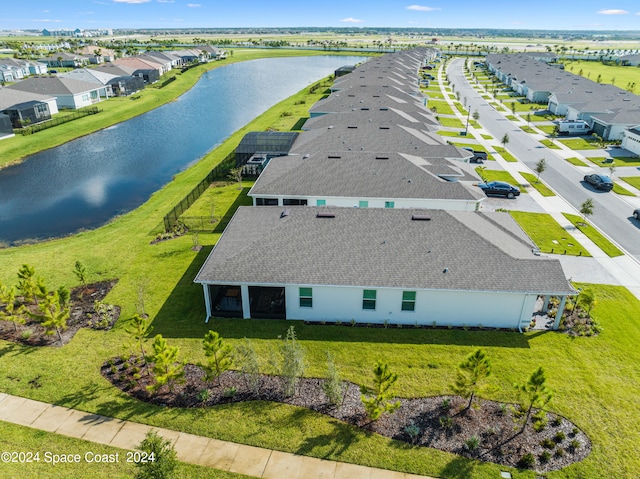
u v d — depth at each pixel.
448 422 16.97
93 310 24.55
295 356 17.98
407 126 51.59
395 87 75.62
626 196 41.62
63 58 141.00
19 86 78.25
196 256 30.59
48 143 61.78
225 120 77.00
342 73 111.88
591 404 18.16
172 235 33.81
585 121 67.75
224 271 22.91
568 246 32.16
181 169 52.53
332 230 24.92
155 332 22.67
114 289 26.64
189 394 18.53
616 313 24.58
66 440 16.25
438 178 36.19
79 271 26.31
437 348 21.52
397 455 15.73
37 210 41.12
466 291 22.03
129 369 19.95
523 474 15.07
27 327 22.97
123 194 45.03
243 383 19.12
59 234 36.38
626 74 120.88
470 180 38.31
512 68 113.75
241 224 26.83
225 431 16.72
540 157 53.72
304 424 17.03
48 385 18.92
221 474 14.95
